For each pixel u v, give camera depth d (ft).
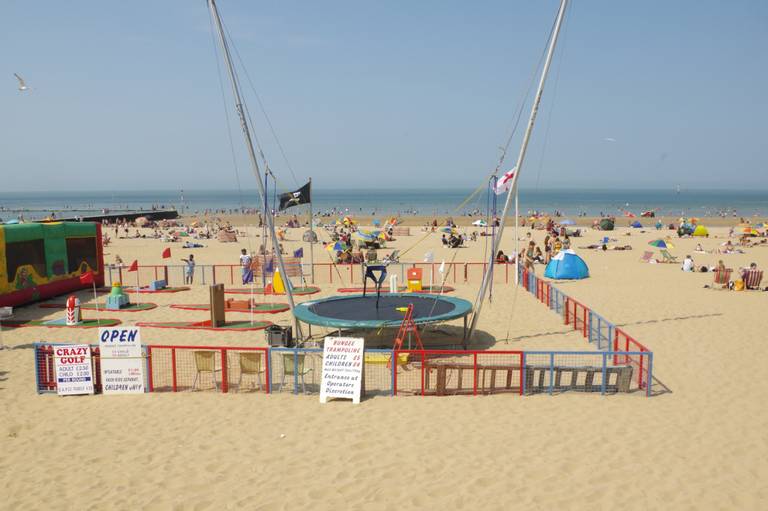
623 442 33.04
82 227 86.48
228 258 126.62
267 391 41.39
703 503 26.89
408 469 30.35
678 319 65.00
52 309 73.41
